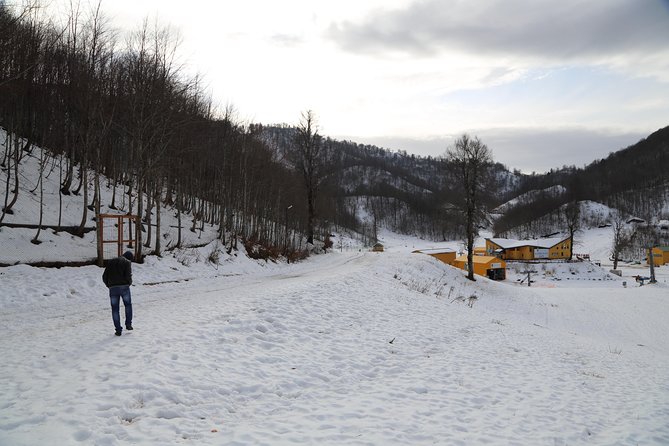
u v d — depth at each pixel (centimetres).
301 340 1166
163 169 2831
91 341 980
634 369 1440
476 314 2216
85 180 2497
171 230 3384
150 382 746
